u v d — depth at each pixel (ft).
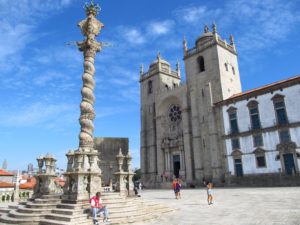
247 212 56.95
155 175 204.13
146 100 227.20
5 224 52.44
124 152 219.20
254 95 146.41
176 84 231.91
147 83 230.07
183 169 182.19
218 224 46.26
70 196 57.26
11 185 138.10
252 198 81.61
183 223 48.88
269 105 139.44
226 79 173.27
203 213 59.72
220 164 155.84
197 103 179.22
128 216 52.70
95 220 47.78
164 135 203.31
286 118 131.75
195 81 184.24
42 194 69.36
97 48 71.67
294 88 131.13
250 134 144.15
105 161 209.05
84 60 69.82
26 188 140.46
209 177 161.99
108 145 215.31
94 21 72.90
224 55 179.52
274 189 107.24
